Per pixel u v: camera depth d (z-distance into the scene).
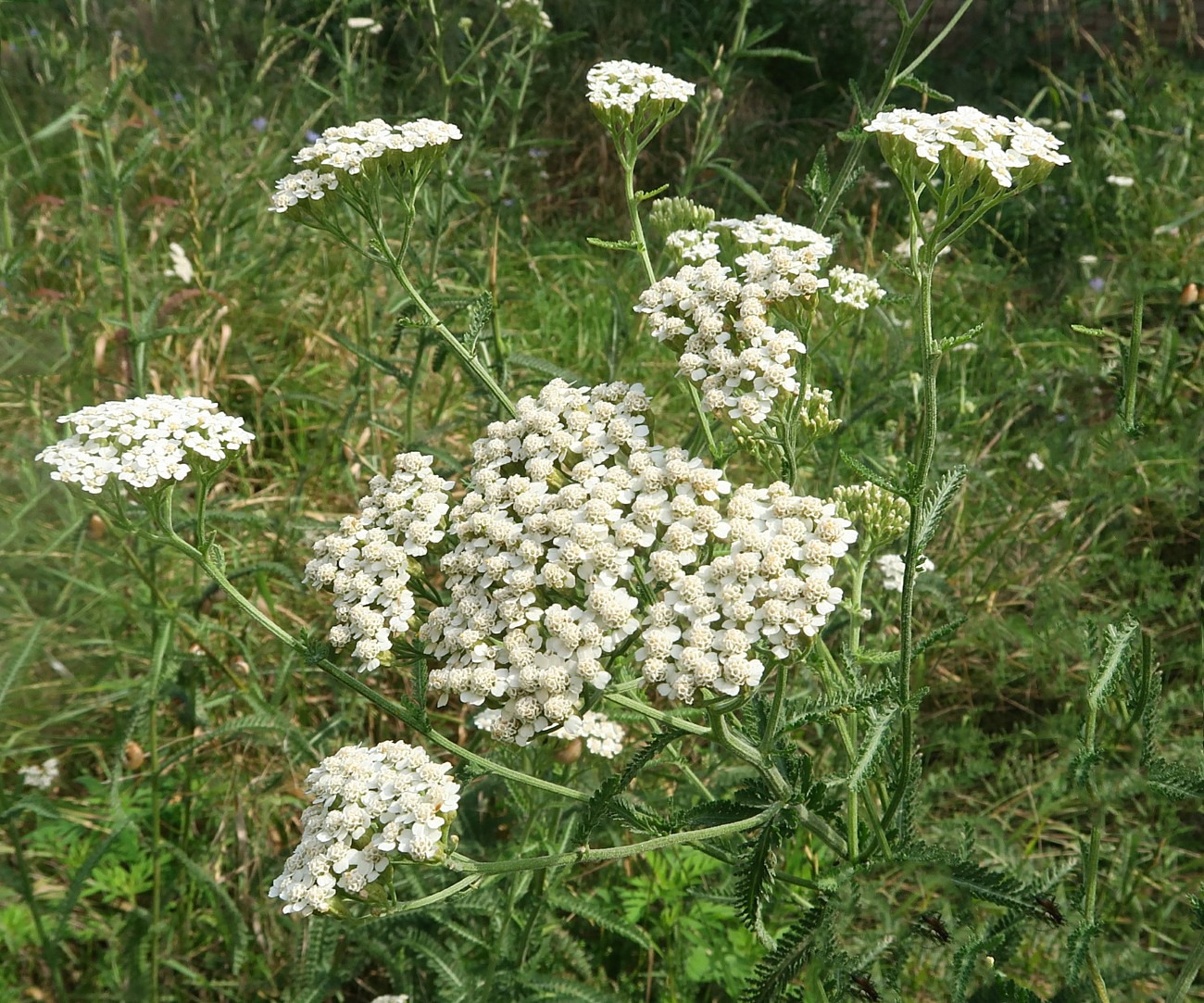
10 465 0.50
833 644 0.43
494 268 0.45
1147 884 0.43
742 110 1.02
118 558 0.46
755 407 0.30
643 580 0.29
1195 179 0.83
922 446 0.27
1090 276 0.77
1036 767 0.49
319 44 0.56
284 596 0.52
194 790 0.44
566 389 0.32
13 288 0.57
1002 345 0.71
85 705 0.46
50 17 0.82
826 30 1.22
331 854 0.28
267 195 0.72
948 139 0.28
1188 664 0.50
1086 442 0.60
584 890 0.43
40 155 0.69
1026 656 0.53
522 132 0.94
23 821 0.45
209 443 0.31
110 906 0.43
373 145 0.35
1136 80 0.98
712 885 0.42
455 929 0.38
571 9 1.03
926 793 0.40
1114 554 0.57
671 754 0.37
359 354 0.45
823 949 0.28
